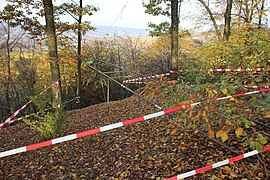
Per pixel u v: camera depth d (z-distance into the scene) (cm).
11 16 1067
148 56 2234
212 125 536
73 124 943
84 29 1320
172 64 1138
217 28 1625
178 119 396
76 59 1440
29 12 1091
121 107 1105
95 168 544
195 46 1861
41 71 1908
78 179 510
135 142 624
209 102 363
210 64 884
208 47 1045
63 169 570
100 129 265
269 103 369
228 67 731
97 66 2078
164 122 696
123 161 543
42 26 1153
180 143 530
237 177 367
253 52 577
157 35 1817
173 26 1124
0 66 1794
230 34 1220
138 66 2241
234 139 462
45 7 891
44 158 643
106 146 649
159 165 479
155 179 438
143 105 997
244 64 630
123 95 2194
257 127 468
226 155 432
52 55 921
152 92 427
